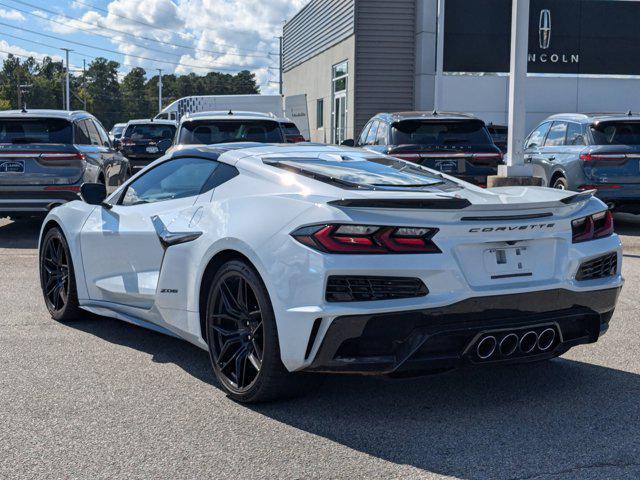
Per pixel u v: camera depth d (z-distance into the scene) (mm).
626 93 22859
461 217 3559
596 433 3535
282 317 3510
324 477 3062
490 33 22344
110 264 5020
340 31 24641
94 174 10391
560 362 4680
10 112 10195
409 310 3424
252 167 4203
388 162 4711
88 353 4824
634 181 10422
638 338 5234
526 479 3051
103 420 3670
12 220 12500
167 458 3238
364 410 3826
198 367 4539
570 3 22422
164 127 21172
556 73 22641
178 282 4320
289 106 26406
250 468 3145
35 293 6656
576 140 10961
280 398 3852
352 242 3402
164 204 4676
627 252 9109
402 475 3080
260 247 3633
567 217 3850
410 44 23047
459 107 22500
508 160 10523
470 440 3447
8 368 4496
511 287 3607
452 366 3596
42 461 3205
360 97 23172
